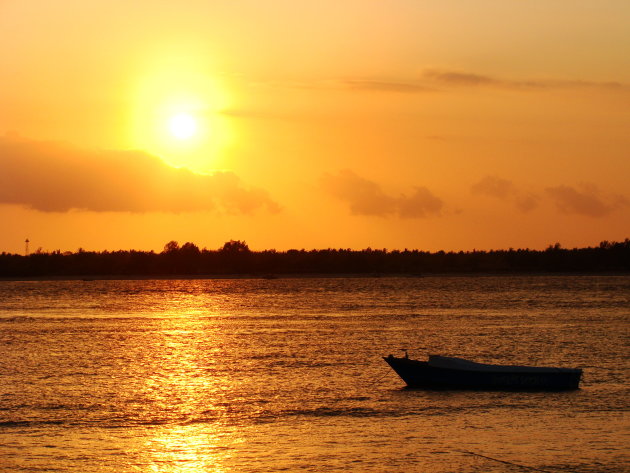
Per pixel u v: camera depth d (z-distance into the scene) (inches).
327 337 6875.0
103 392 4242.1
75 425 3506.4
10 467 2928.2
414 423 3503.9
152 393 4207.7
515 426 3440.0
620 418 3570.4
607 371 4886.8
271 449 3132.4
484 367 4202.8
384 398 4005.9
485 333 7170.3
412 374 4254.4
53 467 2933.1
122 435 3346.5
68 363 5339.6
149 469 2913.4
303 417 3636.8
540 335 6973.4
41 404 3924.7
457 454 3056.1
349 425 3481.8
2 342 6584.6
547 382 4153.5
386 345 6299.2
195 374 4845.0
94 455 3068.4
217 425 3501.5
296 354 5728.3
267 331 7450.8
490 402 3882.9
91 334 7253.9
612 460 2982.3
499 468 2908.5
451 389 4190.5
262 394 4158.5
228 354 5753.0
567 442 3196.4
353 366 5118.1
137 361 5428.2
